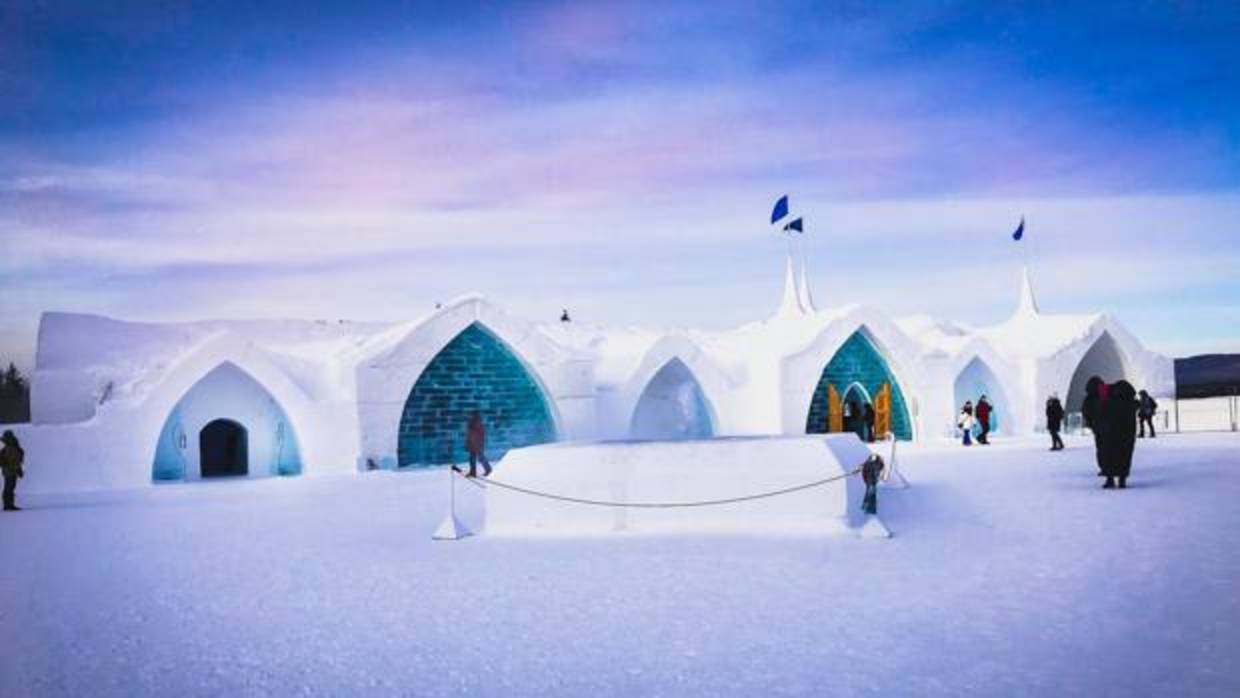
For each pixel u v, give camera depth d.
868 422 34.22
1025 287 41.97
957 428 35.50
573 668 7.01
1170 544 11.12
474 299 28.64
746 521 13.46
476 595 9.62
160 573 11.42
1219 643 7.08
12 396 38.94
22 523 16.91
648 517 13.65
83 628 8.75
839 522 13.12
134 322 31.25
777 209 38.28
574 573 10.62
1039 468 21.62
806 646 7.38
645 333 38.28
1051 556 10.63
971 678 6.47
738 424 33.41
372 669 7.16
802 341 33.75
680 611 8.63
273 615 9.04
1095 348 41.59
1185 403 39.69
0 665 7.58
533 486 13.91
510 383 29.50
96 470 24.75
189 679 7.08
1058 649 7.05
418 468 27.33
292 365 28.30
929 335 40.09
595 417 30.11
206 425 29.16
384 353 27.31
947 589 9.16
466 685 6.70
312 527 15.13
